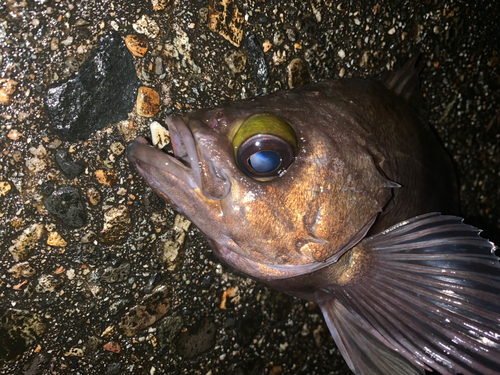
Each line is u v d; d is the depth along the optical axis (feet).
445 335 0.41
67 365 0.47
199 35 0.47
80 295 0.46
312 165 0.38
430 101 0.67
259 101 0.40
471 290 0.41
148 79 0.45
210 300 0.54
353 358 0.49
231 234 0.38
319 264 0.41
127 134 0.45
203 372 0.55
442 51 0.65
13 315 0.44
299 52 0.53
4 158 0.41
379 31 0.59
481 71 0.69
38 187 0.43
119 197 0.46
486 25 0.67
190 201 0.38
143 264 0.49
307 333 0.63
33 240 0.43
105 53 0.43
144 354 0.51
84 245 0.45
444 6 0.63
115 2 0.43
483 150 0.73
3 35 0.39
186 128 0.36
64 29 0.41
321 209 0.39
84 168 0.44
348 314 0.50
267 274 0.41
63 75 0.42
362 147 0.41
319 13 0.54
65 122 0.42
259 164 0.36
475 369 0.40
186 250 0.51
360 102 0.45
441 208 0.57
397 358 0.47
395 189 0.46
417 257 0.43
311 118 0.40
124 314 0.49
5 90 0.40
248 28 0.50
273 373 0.60
